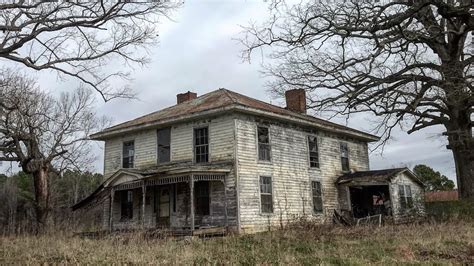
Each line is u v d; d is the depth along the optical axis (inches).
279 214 938.7
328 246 580.7
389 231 725.9
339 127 1174.3
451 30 874.1
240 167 880.9
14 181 1994.3
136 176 882.8
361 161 1288.1
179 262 448.8
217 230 810.2
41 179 1087.6
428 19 879.7
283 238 671.1
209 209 894.4
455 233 668.7
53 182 1838.1
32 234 823.1
